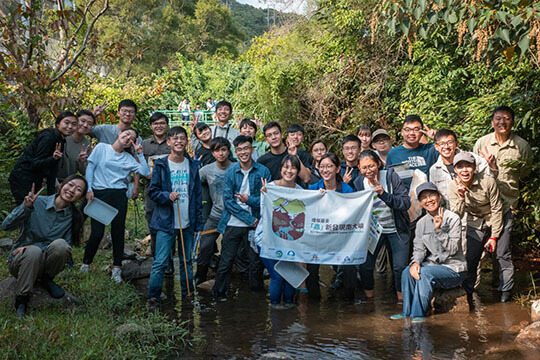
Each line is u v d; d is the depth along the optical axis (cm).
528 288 657
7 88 866
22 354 413
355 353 469
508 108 645
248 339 507
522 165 658
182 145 630
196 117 866
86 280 630
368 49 1348
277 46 1717
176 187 636
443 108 984
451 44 1022
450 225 577
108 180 654
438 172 644
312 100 1520
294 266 612
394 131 1245
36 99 834
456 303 586
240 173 651
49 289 550
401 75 1274
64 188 553
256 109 1788
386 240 642
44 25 891
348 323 552
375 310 598
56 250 529
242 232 648
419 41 1083
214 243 705
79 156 666
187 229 650
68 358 417
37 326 467
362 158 611
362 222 609
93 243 658
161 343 487
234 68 3141
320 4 1441
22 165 671
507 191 664
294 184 635
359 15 1293
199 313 589
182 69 3316
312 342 498
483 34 566
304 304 626
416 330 526
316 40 1511
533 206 751
